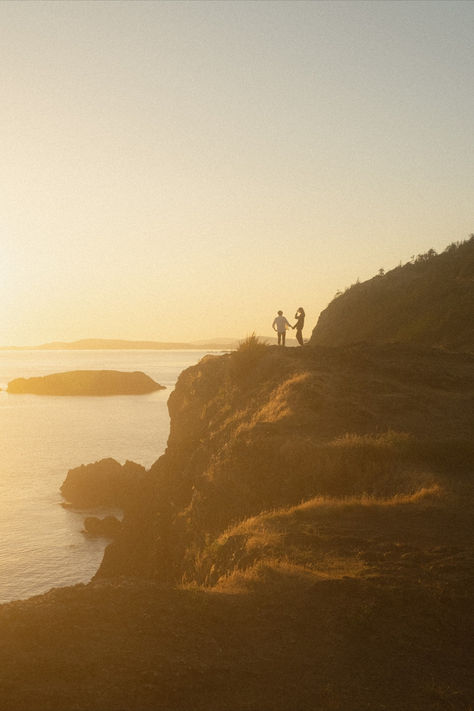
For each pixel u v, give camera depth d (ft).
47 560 154.81
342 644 20.59
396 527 33.94
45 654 17.62
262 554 30.76
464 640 21.29
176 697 16.30
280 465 50.60
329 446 49.83
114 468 229.86
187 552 52.90
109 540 173.17
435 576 25.98
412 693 17.74
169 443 102.22
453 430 53.93
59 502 218.38
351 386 68.03
